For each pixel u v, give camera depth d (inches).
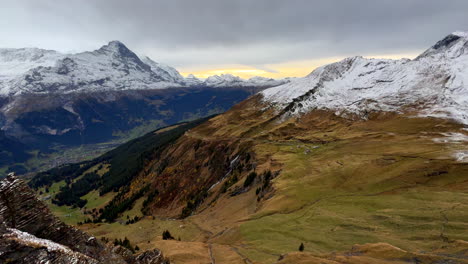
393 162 5324.8
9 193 1021.8
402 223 2942.9
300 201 4311.0
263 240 3166.8
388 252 2182.6
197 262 2694.4
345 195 4315.9
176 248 3238.2
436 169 4618.6
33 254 799.1
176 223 5477.4
